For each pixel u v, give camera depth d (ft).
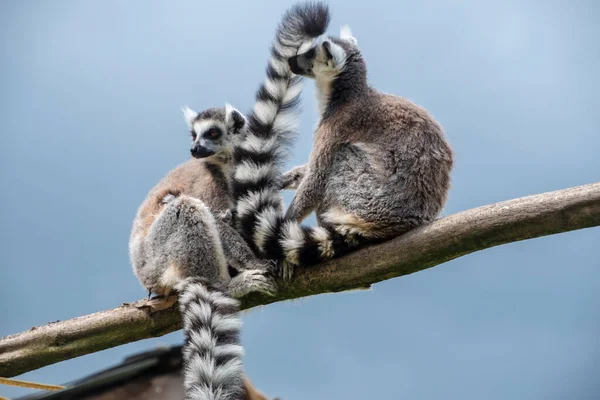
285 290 33.42
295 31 38.14
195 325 31.73
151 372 19.15
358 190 34.68
